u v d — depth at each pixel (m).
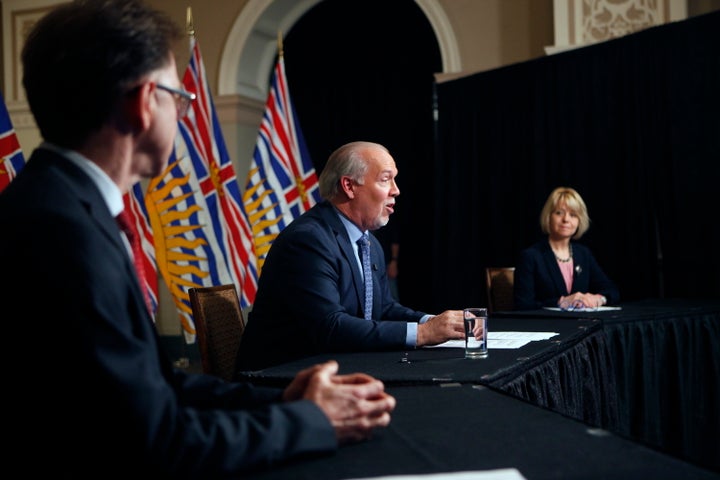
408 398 1.32
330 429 0.96
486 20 5.65
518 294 3.66
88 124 0.98
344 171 2.27
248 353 2.16
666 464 0.90
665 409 2.97
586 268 3.82
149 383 0.87
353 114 7.58
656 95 4.38
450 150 5.60
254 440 0.89
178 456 0.86
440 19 5.78
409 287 7.41
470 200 5.47
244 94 6.59
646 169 4.46
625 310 3.13
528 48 5.52
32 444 0.87
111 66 0.96
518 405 1.25
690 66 4.18
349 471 0.90
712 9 4.88
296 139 4.51
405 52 7.36
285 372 1.62
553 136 4.95
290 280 2.09
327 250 2.13
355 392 1.02
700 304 3.45
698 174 4.16
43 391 0.86
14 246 0.87
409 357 1.81
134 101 0.99
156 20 1.02
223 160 4.12
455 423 1.12
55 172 0.95
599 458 0.93
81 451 0.87
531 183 5.12
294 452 0.92
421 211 7.37
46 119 0.99
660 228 4.41
